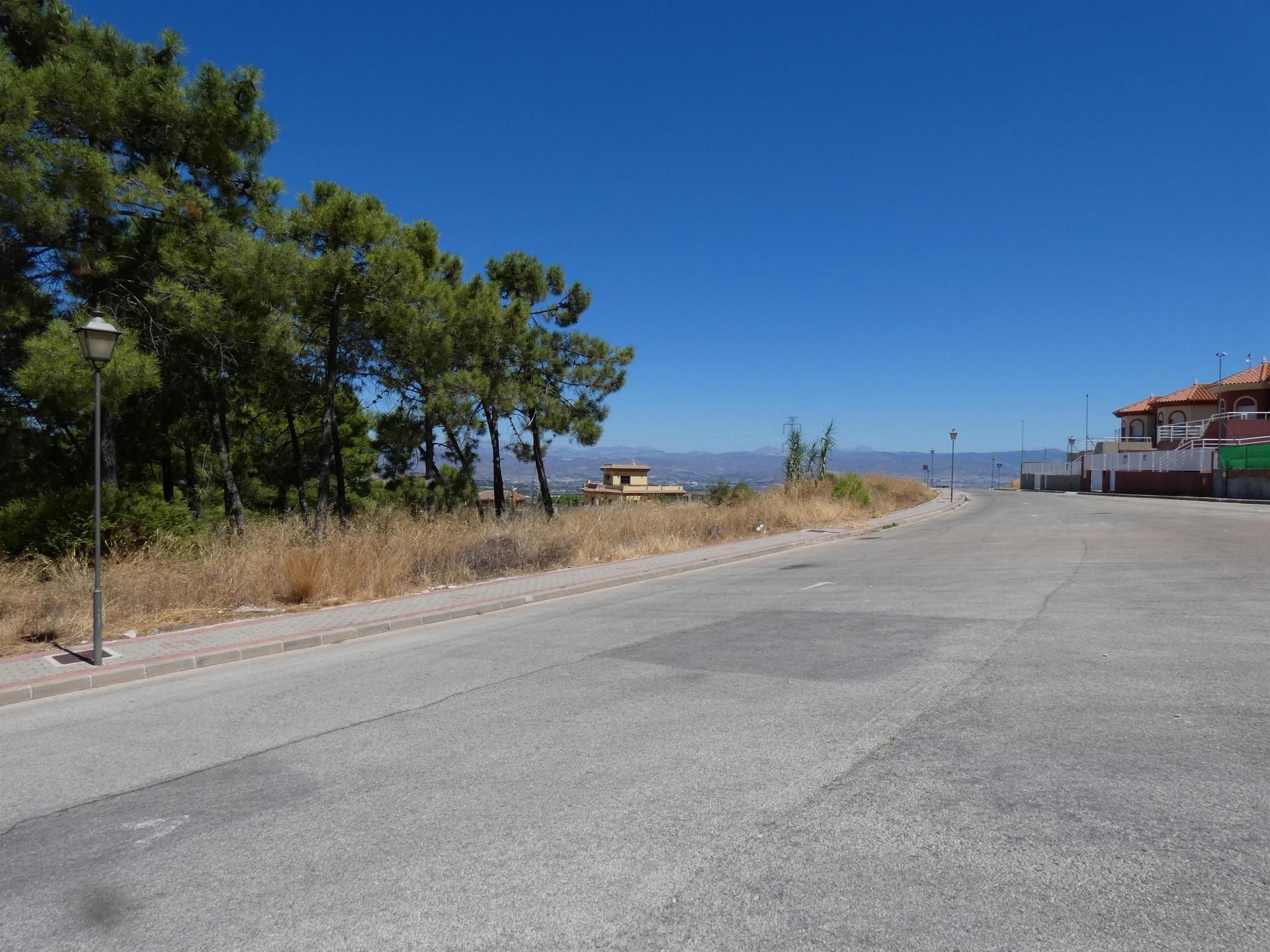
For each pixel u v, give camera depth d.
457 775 4.57
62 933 3.08
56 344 11.88
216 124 15.98
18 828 4.18
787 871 3.24
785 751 4.65
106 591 10.87
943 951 2.65
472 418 23.42
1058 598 9.69
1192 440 51.44
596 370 27.19
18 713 6.78
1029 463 84.75
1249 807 3.63
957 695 5.61
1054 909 2.87
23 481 17.58
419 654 8.46
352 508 29.17
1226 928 2.71
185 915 3.17
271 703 6.60
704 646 7.95
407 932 2.95
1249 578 10.54
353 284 17.20
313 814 4.11
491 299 23.08
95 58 14.75
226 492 18.70
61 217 12.70
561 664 7.46
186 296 14.74
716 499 29.28
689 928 2.86
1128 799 3.77
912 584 11.90
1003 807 3.73
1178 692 5.45
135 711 6.62
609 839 3.62
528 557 16.12
